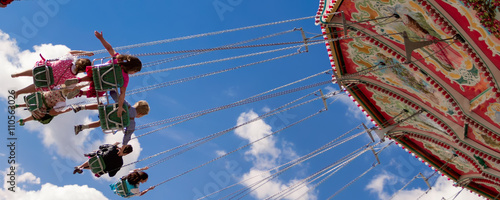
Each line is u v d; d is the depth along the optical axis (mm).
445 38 17047
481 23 15797
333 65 21234
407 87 20859
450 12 16188
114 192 14148
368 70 20922
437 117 21250
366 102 22969
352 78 21562
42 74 11156
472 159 23406
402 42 18500
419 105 21312
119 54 11469
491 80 17438
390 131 24031
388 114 23266
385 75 20844
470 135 21281
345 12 18516
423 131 23359
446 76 18922
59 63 11289
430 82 19344
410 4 16609
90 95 11719
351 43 19922
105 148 12805
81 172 12906
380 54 19688
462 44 16828
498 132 19688
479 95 18734
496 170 23250
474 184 25906
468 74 18078
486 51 16703
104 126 11805
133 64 11359
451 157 24484
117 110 11672
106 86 11312
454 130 21219
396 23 17781
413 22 17250
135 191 14125
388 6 17219
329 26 19281
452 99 19484
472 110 19500
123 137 12352
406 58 18734
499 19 15273
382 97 22234
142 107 12422
